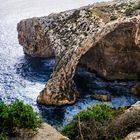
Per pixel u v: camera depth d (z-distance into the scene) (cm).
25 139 1525
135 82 5638
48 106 5003
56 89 5069
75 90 5228
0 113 1541
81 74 5884
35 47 6644
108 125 1828
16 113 1550
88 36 5444
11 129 1538
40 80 5778
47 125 1650
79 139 1919
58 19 6212
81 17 5862
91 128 1919
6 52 7162
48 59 6656
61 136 1588
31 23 6575
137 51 5488
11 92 5375
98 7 5962
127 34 5331
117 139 1634
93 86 5500
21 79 5803
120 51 5516
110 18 5538
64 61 5344
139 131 1641
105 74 5697
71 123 2095
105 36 5441
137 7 5647
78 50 5384
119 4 5872
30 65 6419
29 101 5119
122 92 5300
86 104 5012
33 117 1575
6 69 6234
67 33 5825
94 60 5819
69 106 5019
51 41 5969
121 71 5659
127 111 1861
